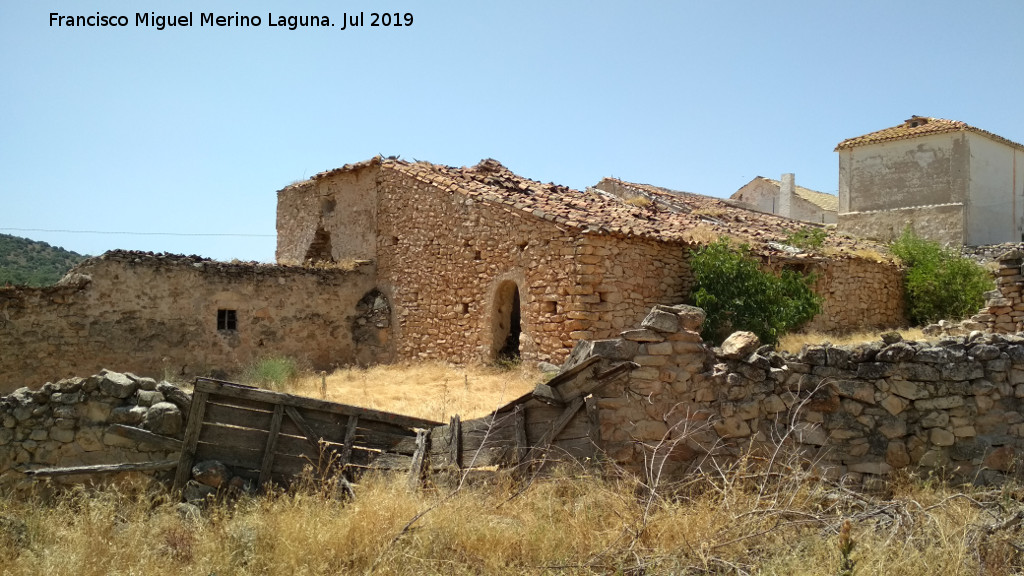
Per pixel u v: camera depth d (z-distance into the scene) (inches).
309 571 218.2
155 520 259.0
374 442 306.8
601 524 243.9
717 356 291.9
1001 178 1074.7
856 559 204.8
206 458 288.4
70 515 259.6
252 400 295.7
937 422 272.7
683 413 283.7
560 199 725.3
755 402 283.9
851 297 772.0
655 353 284.7
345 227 852.6
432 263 737.6
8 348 592.1
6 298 594.9
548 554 227.6
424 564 218.5
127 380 295.3
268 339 725.3
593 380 282.2
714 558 216.1
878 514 244.1
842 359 282.7
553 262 606.5
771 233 836.6
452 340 709.9
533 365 618.8
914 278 832.3
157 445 286.8
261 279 727.1
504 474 281.0
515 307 739.4
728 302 621.0
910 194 1051.3
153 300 663.1
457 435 301.1
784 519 240.2
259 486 288.5
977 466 267.3
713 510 248.8
